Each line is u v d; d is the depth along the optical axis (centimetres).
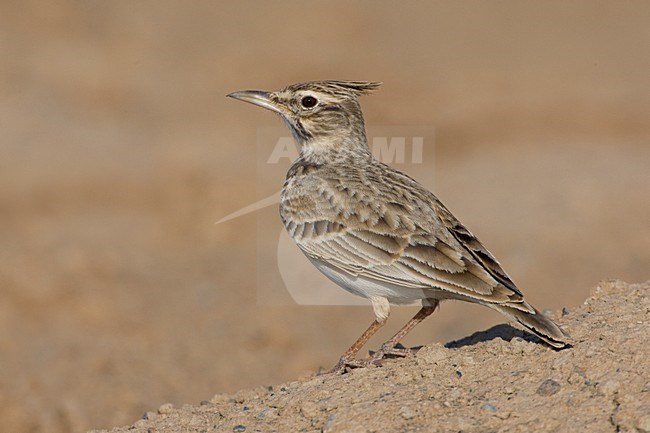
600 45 5191
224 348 2328
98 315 2522
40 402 2027
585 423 1024
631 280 2509
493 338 1313
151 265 2864
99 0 5403
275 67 4791
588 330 1211
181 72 4662
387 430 1070
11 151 3550
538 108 4194
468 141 3850
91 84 4381
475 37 5338
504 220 2923
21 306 2569
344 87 1441
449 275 1198
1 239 3006
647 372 1080
